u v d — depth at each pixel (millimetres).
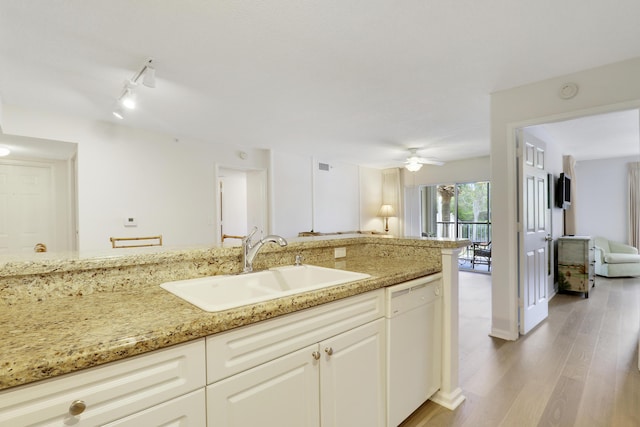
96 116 3627
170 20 1865
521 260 2994
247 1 1706
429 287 1838
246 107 3359
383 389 1550
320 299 1203
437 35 2043
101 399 750
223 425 957
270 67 2465
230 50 2211
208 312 979
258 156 5516
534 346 2770
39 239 4672
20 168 4559
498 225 2953
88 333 817
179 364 874
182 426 878
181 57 2297
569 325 3309
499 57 2320
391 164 7344
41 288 1122
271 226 5602
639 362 2332
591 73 2479
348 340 1352
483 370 2352
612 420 1774
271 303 1069
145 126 4047
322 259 2043
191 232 4629
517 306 2986
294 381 1146
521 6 1754
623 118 3594
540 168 3459
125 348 761
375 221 7852
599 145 5008
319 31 1992
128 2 1702
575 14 1821
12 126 3244
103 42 2096
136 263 1300
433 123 3992
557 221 4875
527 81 2725
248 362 1016
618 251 5848
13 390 649
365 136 4660
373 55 2293
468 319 3490
